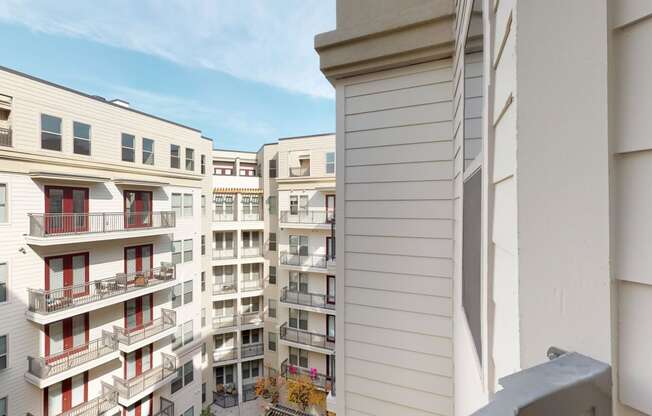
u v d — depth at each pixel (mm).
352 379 2562
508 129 597
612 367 445
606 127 454
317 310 11305
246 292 13828
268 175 14086
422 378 2330
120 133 8383
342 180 2656
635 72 434
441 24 2219
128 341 7996
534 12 503
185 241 10477
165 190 9703
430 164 2352
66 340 7172
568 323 479
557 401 391
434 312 2312
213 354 13219
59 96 7020
